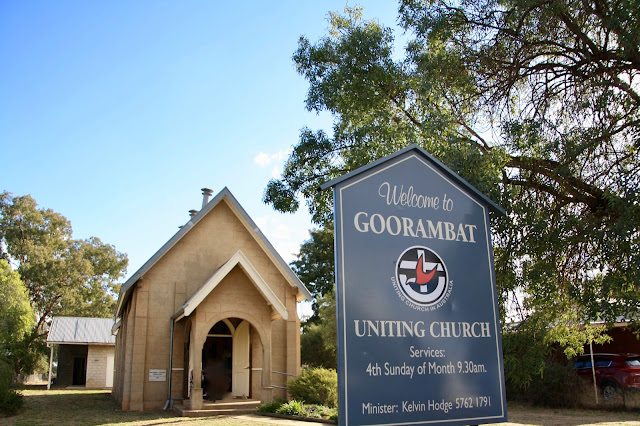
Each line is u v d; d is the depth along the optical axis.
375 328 7.13
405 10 14.55
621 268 10.28
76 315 50.22
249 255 21.94
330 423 14.19
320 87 17.20
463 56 13.95
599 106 11.20
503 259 11.53
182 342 19.92
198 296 17.48
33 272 47.38
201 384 18.97
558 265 11.61
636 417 15.91
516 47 13.24
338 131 18.02
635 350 21.50
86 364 37.19
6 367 18.81
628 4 10.32
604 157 11.50
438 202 8.11
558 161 11.64
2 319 32.12
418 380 7.20
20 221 50.84
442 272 7.82
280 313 18.14
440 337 7.53
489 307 8.01
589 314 10.76
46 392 30.92
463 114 14.23
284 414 16.05
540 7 12.12
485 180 11.13
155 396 19.23
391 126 15.62
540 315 11.47
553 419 15.60
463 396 7.45
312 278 48.75
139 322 19.64
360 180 7.65
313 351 37.38
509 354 10.65
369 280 7.27
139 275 19.70
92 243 53.84
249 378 20.48
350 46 16.56
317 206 18.97
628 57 11.31
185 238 21.20
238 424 14.30
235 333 20.86
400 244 7.63
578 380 19.52
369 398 6.85
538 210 11.47
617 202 10.22
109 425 14.60
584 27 12.48
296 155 18.70
